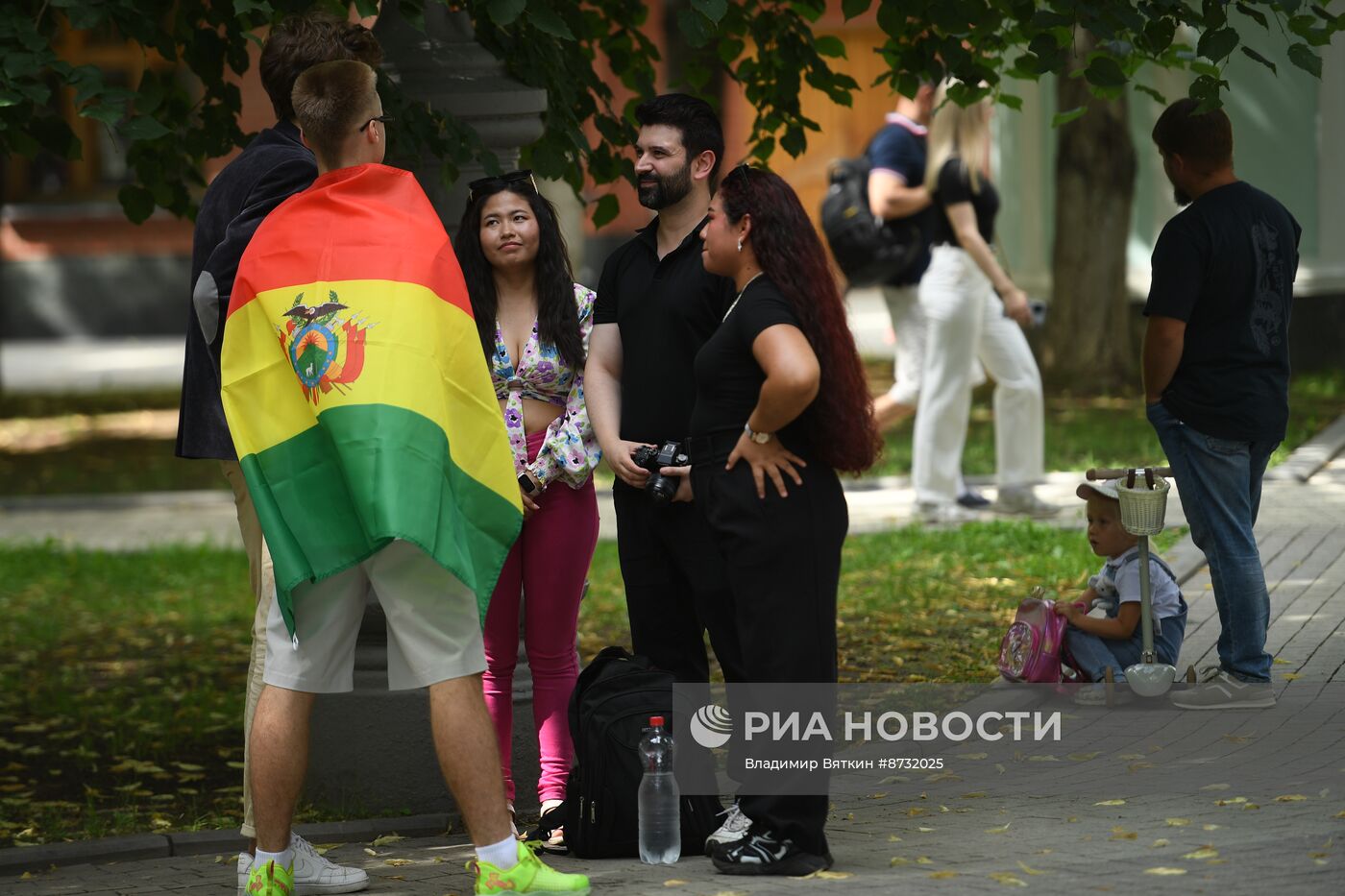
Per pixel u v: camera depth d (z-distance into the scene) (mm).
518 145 18188
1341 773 15367
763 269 12930
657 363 14688
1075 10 17344
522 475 15109
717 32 22172
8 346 78500
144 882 14359
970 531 30438
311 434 12594
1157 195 52812
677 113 14656
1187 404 18078
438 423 12484
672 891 12625
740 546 12914
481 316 15211
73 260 78812
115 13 16938
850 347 12906
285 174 13867
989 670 21375
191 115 22250
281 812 12914
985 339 32031
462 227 15336
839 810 15492
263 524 12539
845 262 31469
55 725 22156
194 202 22906
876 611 25516
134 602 30938
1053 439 40312
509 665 15641
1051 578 27000
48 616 29984
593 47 25250
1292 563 25594
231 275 13602
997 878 12305
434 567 12594
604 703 14398
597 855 14336
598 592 29578
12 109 16469
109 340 79062
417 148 17109
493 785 12586
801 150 23844
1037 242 55156
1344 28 17516
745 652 13070
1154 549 26938
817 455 12953
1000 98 22359
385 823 16047
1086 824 14023
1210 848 12805
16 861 14938
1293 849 12703
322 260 12703
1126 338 50469
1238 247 17812
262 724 12836
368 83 13312
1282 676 19500
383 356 12430
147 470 46844
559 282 15219
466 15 17766
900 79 22672
